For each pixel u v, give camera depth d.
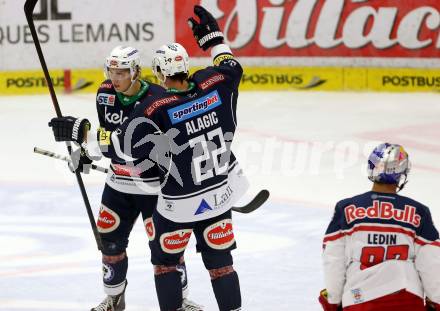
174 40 33.88
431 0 33.59
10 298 13.62
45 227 17.75
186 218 11.40
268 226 17.84
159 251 11.67
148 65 34.06
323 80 34.34
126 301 13.53
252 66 34.34
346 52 34.22
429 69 34.12
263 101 32.84
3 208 19.22
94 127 28.77
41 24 33.62
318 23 34.06
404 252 9.09
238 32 34.00
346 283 9.23
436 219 18.42
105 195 12.62
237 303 11.72
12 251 16.12
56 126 11.42
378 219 9.15
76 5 33.59
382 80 34.28
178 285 11.77
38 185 21.38
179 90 11.27
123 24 33.81
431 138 27.16
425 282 9.10
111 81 12.33
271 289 14.03
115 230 12.63
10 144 26.23
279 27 34.09
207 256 11.78
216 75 11.55
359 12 33.88
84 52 34.00
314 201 19.98
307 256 15.83
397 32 33.94
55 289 14.09
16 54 33.75
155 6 33.66
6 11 33.50
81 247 16.41
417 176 22.41
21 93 33.91
